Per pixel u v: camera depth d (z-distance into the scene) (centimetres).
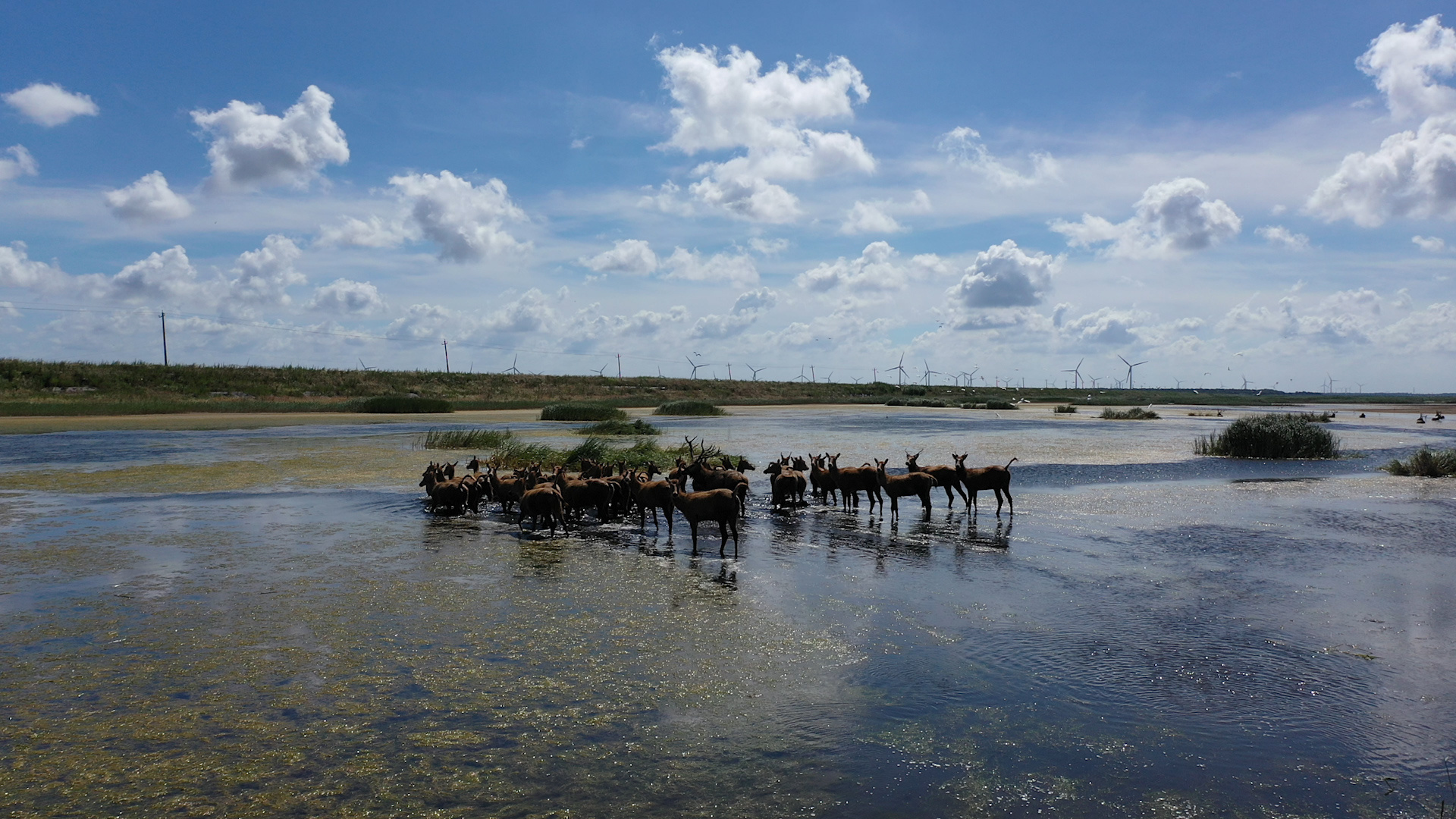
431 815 498
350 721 629
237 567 1139
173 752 577
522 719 637
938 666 765
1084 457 2944
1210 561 1210
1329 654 804
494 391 9238
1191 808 518
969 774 559
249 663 752
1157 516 1623
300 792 523
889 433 4269
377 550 1274
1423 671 759
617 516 1656
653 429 4197
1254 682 733
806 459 2834
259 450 3053
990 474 1659
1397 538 1394
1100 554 1259
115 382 6894
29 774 543
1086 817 507
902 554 1266
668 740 604
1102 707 677
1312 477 2344
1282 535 1415
